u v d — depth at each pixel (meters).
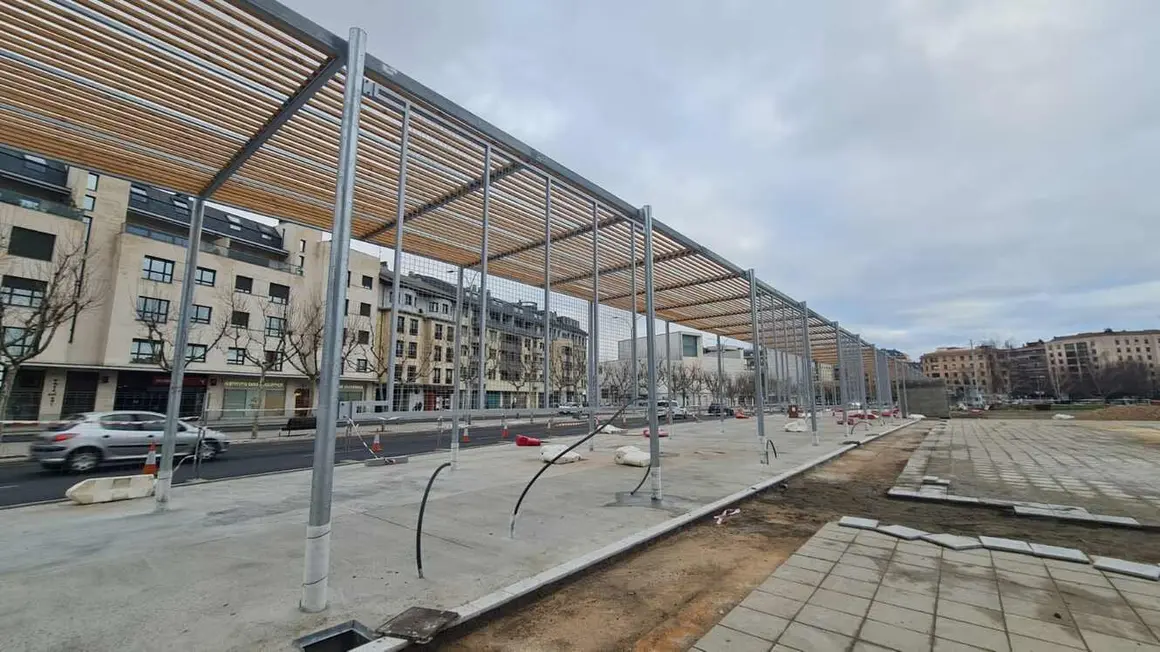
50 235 24.22
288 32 3.82
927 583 3.96
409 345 31.38
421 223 8.01
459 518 5.73
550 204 7.16
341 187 3.60
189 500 6.83
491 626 3.27
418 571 3.97
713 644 3.00
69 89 4.58
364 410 5.06
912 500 7.45
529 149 6.14
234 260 30.67
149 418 11.60
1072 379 80.50
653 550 4.93
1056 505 6.90
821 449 13.33
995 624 3.25
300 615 3.19
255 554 4.42
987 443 16.22
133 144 5.58
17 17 3.75
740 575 4.23
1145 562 4.64
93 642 2.82
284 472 9.84
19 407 23.27
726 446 14.05
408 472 9.23
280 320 30.03
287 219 7.84
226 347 29.42
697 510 6.18
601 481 8.20
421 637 2.88
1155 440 16.64
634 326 7.99
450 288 18.81
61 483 9.14
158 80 4.53
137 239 26.95
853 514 6.55
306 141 5.63
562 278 11.04
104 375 25.88
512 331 11.98
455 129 5.52
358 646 2.88
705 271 10.46
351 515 5.87
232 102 4.87
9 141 5.47
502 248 9.15
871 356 31.69
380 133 5.54
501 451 12.91
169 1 3.68
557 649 2.98
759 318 15.70
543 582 3.79
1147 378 74.44
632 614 3.47
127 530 5.24
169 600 3.41
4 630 2.96
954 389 82.44
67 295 18.39
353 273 31.20
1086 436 18.52
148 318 24.95
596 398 8.30
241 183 6.58
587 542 4.80
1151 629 3.17
